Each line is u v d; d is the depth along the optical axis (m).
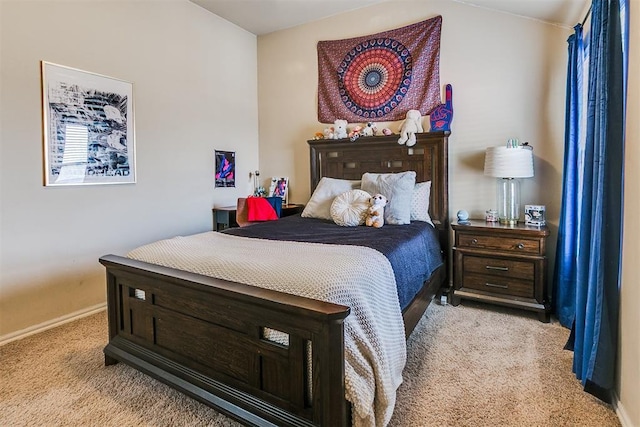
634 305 1.37
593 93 1.74
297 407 1.31
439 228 3.14
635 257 1.36
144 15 3.05
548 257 2.87
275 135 4.24
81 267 2.69
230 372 1.50
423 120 3.35
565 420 1.50
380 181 2.99
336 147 3.65
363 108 3.65
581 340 1.79
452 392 1.70
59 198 2.54
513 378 1.82
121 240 2.94
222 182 3.88
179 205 3.43
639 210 1.33
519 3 2.69
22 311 2.37
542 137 2.88
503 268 2.69
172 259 1.79
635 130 1.37
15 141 2.30
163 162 3.26
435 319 2.60
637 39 1.34
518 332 2.37
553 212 2.85
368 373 1.30
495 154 2.71
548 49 2.82
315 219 3.18
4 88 2.24
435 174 3.19
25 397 1.68
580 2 2.33
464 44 3.14
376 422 1.32
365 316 1.38
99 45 2.72
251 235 2.35
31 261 2.40
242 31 4.09
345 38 3.72
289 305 1.24
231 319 1.47
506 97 2.99
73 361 2.02
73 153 2.59
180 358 1.67
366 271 1.55
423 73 3.33
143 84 3.06
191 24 3.48
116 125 2.86
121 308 1.93
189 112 3.49
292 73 4.07
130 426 1.49
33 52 2.36
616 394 1.54
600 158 1.57
